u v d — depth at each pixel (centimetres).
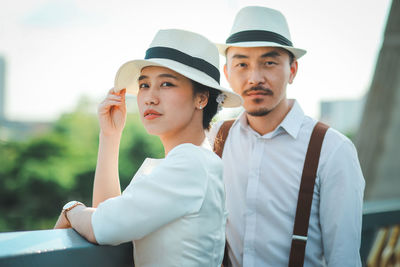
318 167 173
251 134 189
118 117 155
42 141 1683
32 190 1597
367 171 593
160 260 122
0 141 1689
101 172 154
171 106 134
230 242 185
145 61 131
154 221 117
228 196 190
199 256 126
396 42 550
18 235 120
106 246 122
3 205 1584
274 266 174
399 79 557
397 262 266
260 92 176
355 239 166
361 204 171
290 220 175
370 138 592
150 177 120
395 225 254
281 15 187
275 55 177
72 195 1645
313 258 174
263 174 181
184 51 137
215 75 143
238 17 188
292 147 180
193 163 124
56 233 125
